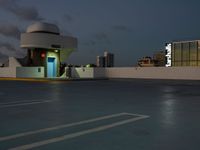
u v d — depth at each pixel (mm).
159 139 5055
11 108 9305
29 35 38219
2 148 4484
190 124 6473
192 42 73188
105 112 8344
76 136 5301
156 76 37500
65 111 8570
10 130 5832
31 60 41656
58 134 5465
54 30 41156
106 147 4527
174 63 77000
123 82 30016
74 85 24219
